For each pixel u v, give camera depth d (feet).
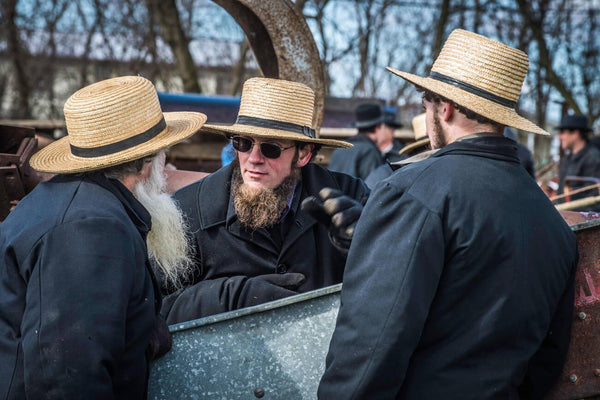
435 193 6.60
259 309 7.36
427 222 6.48
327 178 10.16
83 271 6.30
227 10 11.37
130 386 6.70
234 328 7.40
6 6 44.65
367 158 20.39
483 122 7.10
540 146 49.44
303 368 7.34
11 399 6.30
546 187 25.23
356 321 6.40
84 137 7.26
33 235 6.55
